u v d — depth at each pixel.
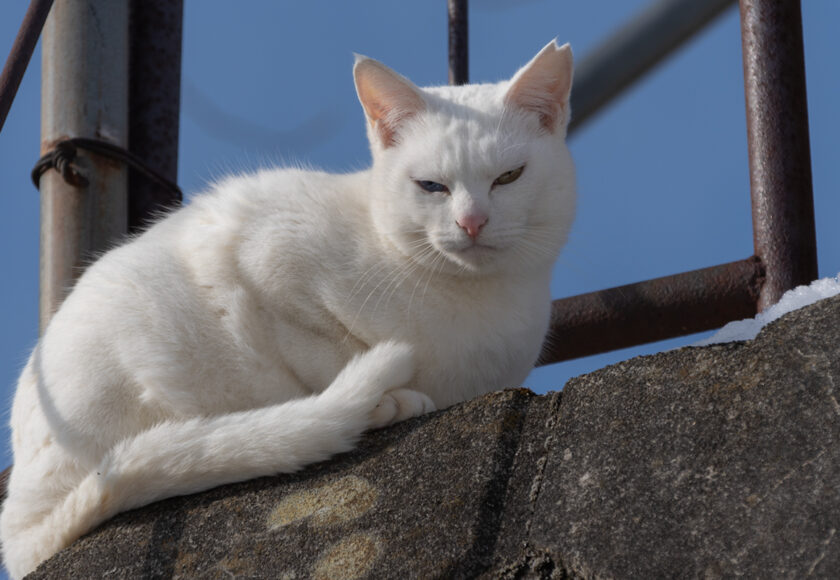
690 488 2.45
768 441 2.43
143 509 3.50
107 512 3.52
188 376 3.89
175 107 5.92
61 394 3.88
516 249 4.22
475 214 4.03
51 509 3.83
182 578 3.03
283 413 3.46
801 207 5.01
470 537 2.67
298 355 4.03
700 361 2.69
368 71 4.43
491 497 2.76
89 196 5.32
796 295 3.72
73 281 5.21
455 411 3.16
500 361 4.23
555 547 2.51
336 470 3.25
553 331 5.29
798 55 5.12
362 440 3.43
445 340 4.09
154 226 4.53
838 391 2.42
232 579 2.95
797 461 2.36
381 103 4.47
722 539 2.33
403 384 3.98
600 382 2.84
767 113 5.06
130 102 5.85
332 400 3.45
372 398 3.49
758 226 5.05
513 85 4.36
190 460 3.42
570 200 4.45
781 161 5.02
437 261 4.15
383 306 4.05
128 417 3.86
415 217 4.15
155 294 3.97
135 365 3.85
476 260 4.10
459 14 6.40
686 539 2.37
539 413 2.94
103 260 4.26
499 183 4.20
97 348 3.89
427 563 2.68
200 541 3.15
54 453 3.84
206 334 3.96
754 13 5.14
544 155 4.34
